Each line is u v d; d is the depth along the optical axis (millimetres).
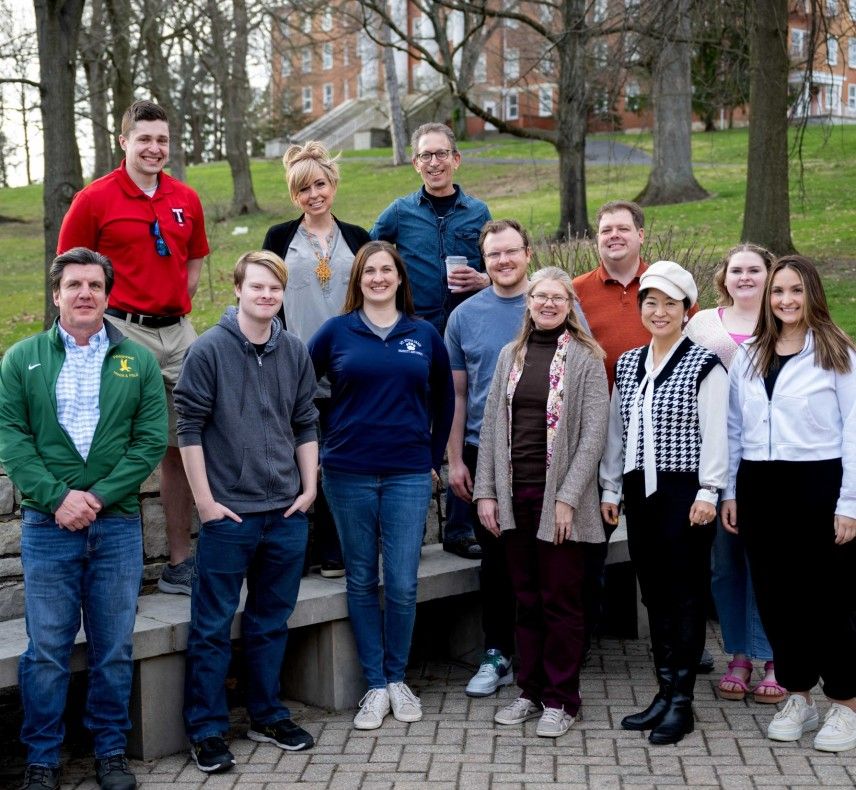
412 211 5188
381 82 44781
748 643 4672
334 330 4461
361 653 4516
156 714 4133
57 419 3732
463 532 5320
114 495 3721
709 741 4172
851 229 15633
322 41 19922
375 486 4406
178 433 4023
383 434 4383
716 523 4508
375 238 5297
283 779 3867
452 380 4605
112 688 3812
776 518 4121
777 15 11742
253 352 4086
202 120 37094
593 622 4578
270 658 4230
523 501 4332
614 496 4387
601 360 4328
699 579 4246
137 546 3883
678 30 12031
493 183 26750
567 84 14031
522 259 4688
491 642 4871
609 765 3936
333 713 4602
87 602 3816
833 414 4094
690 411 4195
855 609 4234
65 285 3756
